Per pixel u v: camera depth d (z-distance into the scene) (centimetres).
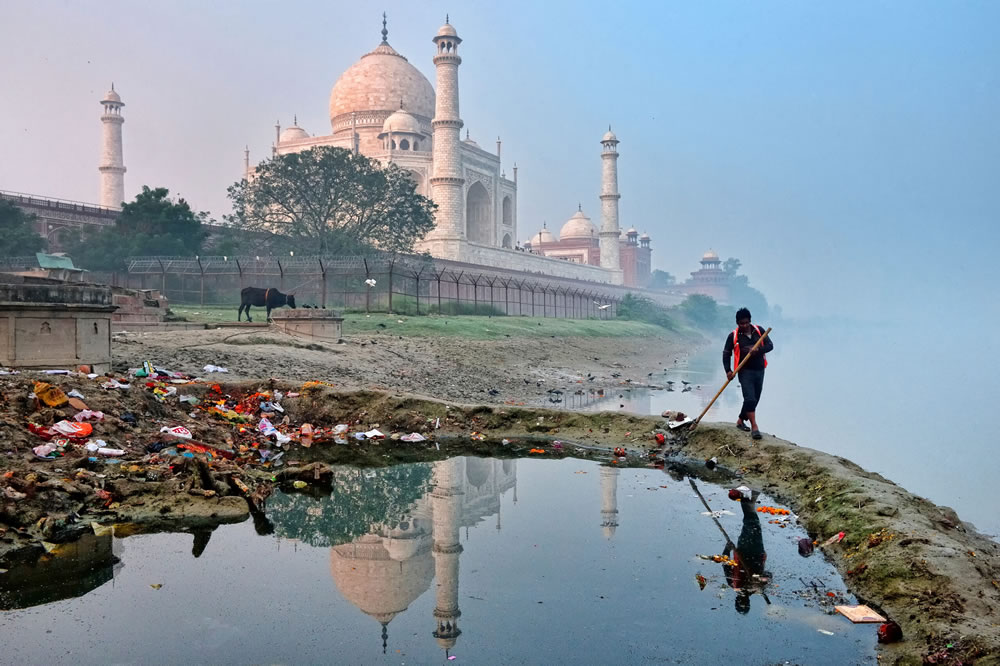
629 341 5491
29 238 4466
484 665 508
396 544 776
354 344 2584
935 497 1138
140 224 5200
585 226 12300
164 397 1255
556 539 793
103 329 1330
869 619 588
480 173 8912
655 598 633
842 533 764
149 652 521
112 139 8862
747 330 1190
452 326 3744
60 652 520
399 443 1316
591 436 1332
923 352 5497
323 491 1000
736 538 796
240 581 665
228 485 943
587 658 522
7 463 845
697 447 1206
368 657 518
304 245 5725
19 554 710
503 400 2055
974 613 565
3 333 1184
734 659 526
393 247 6088
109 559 711
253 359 1881
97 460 921
